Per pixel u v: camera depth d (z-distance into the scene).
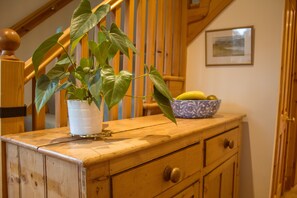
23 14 2.17
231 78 1.63
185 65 1.78
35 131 0.87
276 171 1.61
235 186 1.44
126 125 1.02
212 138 1.11
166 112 0.76
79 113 0.75
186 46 1.77
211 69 1.70
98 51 0.70
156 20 1.50
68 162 0.59
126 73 0.69
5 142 0.80
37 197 0.70
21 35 2.11
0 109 0.80
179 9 1.73
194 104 1.24
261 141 1.55
